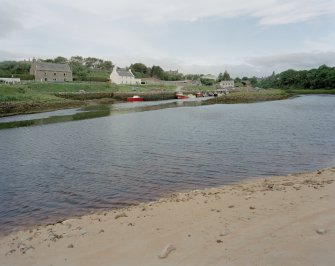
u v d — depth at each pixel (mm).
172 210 9609
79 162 18406
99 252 7137
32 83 85875
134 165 17312
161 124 34406
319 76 137125
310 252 6102
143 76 178625
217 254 6406
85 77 126250
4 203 12094
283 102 72125
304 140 23078
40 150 22234
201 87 149625
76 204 11758
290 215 8188
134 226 8531
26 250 7605
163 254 6516
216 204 9836
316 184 11500
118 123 36344
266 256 6113
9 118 45625
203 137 25391
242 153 19344
